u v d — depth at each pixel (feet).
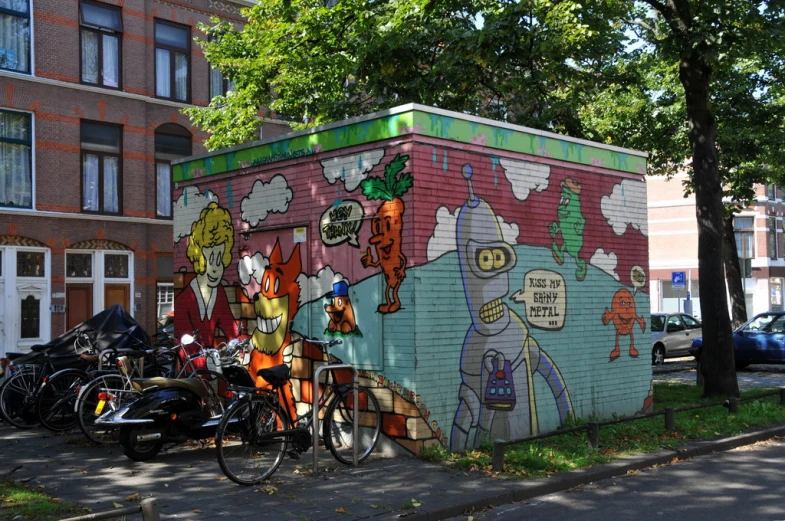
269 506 21.68
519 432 30.73
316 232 31.40
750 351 65.26
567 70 48.55
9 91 66.90
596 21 47.21
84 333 35.88
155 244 76.38
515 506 22.81
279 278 32.99
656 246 145.38
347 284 29.96
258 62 56.90
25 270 67.77
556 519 21.44
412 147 27.86
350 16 51.67
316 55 53.88
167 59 78.79
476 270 29.66
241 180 35.12
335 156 30.73
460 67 45.19
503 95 48.96
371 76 47.09
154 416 26.94
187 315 37.55
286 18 55.11
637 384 36.76
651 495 23.99
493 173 30.60
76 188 70.74
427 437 27.48
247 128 59.52
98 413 28.14
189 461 27.43
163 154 77.97
